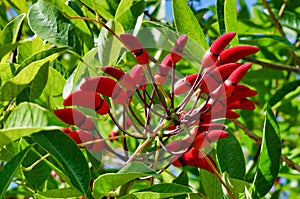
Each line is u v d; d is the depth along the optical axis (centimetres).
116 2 103
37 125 72
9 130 73
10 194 116
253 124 143
